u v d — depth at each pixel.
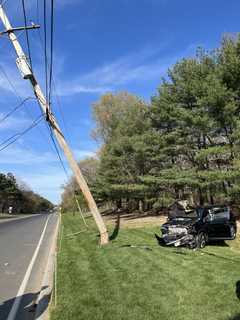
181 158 27.11
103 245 14.63
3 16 14.05
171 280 8.30
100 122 46.31
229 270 9.03
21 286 9.48
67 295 7.52
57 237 21.92
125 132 32.09
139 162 29.75
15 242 19.84
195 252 12.73
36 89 14.77
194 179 23.19
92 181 47.00
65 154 15.20
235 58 21.08
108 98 46.19
